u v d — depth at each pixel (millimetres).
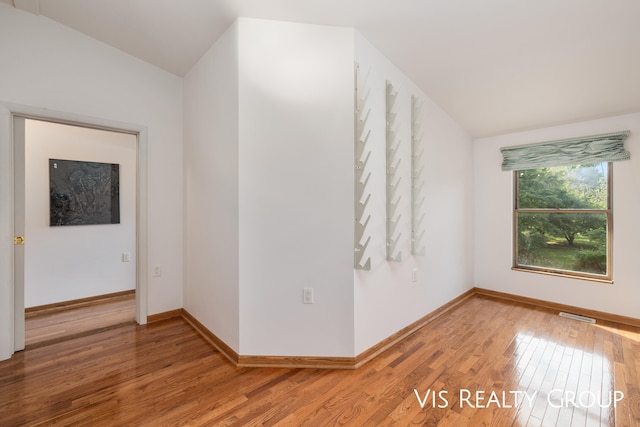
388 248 2283
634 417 1504
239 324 1935
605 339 2416
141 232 2611
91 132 3260
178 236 2834
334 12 1792
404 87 2477
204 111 2391
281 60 1899
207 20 1973
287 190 1919
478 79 2520
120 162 3461
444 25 1890
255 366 1923
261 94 1902
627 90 2428
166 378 1788
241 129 1905
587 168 3086
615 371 1930
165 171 2744
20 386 1701
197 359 2014
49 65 2154
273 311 1934
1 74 1983
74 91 2262
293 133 1912
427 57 2244
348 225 1923
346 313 1931
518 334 2506
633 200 2779
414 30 1943
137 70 2562
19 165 2117
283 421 1441
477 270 3781
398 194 2420
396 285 2383
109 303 3234
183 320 2727
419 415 1499
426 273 2805
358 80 1942
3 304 1995
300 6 1759
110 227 3396
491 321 2816
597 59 2135
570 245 3207
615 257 2871
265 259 1933
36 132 2922
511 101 2809
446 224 3158
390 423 1441
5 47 1997
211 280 2285
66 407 1523
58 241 3055
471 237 3715
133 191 3570
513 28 1896
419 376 1848
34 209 2914
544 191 3361
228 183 2033
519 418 1489
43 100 2137
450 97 2826
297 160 1916
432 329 2625
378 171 2178
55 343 2248
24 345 2148
